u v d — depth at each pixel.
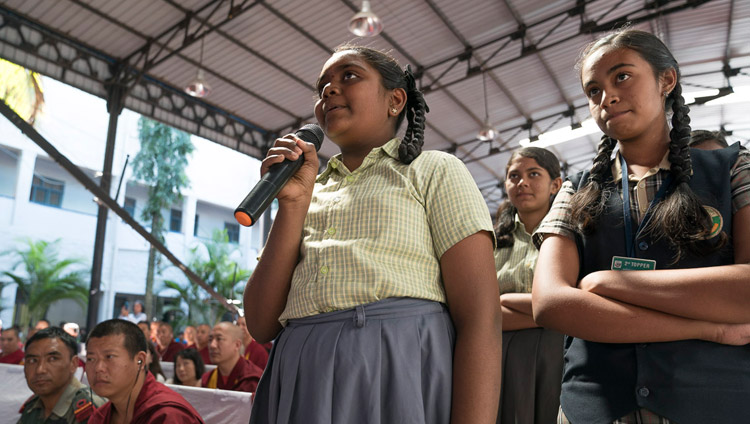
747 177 0.91
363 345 0.84
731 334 0.82
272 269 0.99
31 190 18.22
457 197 0.95
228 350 3.64
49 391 2.47
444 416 0.85
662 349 0.85
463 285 0.90
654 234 0.93
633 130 1.00
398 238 0.90
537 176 1.91
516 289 1.78
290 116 11.38
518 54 9.92
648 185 0.98
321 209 0.99
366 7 7.02
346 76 1.07
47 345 2.47
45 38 8.56
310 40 8.94
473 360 0.85
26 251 16.47
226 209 23.48
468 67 9.80
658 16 8.55
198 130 10.76
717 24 9.40
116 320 2.04
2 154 17.91
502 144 13.27
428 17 8.80
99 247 9.83
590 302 0.90
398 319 0.87
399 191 0.95
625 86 1.00
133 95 9.73
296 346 0.89
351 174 1.03
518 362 1.59
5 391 2.97
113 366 1.95
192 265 19.20
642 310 0.86
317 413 0.81
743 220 0.88
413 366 0.84
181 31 8.88
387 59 1.11
